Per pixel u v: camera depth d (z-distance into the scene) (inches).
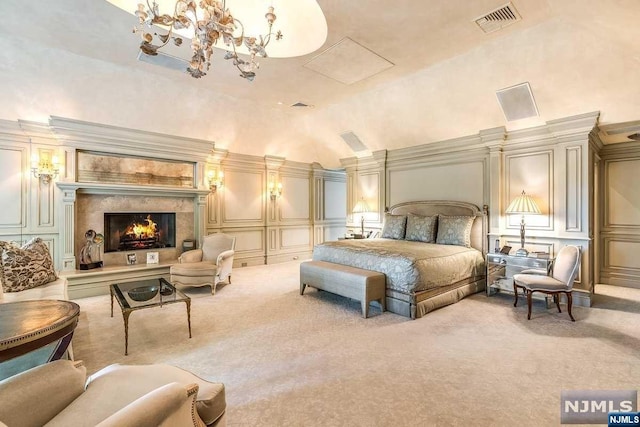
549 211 159.3
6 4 103.6
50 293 111.1
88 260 172.4
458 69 147.0
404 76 160.4
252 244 254.7
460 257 155.9
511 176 173.2
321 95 186.4
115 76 154.1
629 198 177.8
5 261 113.2
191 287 181.0
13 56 131.9
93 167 176.2
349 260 157.9
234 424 65.7
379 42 126.0
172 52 136.9
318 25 126.8
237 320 127.5
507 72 140.3
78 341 106.7
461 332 114.5
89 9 106.0
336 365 90.5
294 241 283.6
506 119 165.0
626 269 179.2
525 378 83.0
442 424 65.6
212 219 229.8
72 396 46.3
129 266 183.0
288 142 255.4
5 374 75.0
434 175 209.9
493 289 165.2
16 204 155.5
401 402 73.2
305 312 137.6
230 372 86.8
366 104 195.0
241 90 177.6
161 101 176.1
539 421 66.2
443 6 103.0
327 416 68.4
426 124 192.9
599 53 118.3
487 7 104.0
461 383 80.8
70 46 131.6
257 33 132.2
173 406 38.1
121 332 114.5
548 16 110.1
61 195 162.6
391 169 236.5
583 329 116.4
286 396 75.6
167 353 98.3
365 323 124.3
